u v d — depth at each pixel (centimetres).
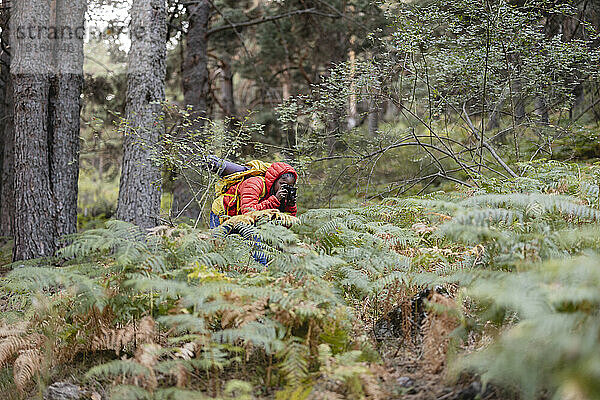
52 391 351
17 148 827
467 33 773
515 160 850
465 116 840
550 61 764
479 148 827
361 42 1351
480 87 798
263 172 545
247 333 303
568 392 206
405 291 405
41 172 827
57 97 850
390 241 451
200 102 1432
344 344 337
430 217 480
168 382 339
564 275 266
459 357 299
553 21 983
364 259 429
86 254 411
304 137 887
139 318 388
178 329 343
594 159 866
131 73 845
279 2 1647
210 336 346
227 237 441
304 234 530
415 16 758
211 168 588
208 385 329
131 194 820
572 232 349
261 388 323
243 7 1741
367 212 555
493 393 272
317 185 941
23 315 432
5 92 1238
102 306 360
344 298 434
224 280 360
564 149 912
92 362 390
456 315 321
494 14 734
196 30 1448
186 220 869
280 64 1823
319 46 1684
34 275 361
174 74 1792
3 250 1045
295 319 340
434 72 822
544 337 246
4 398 369
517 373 236
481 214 342
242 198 520
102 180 2291
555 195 381
